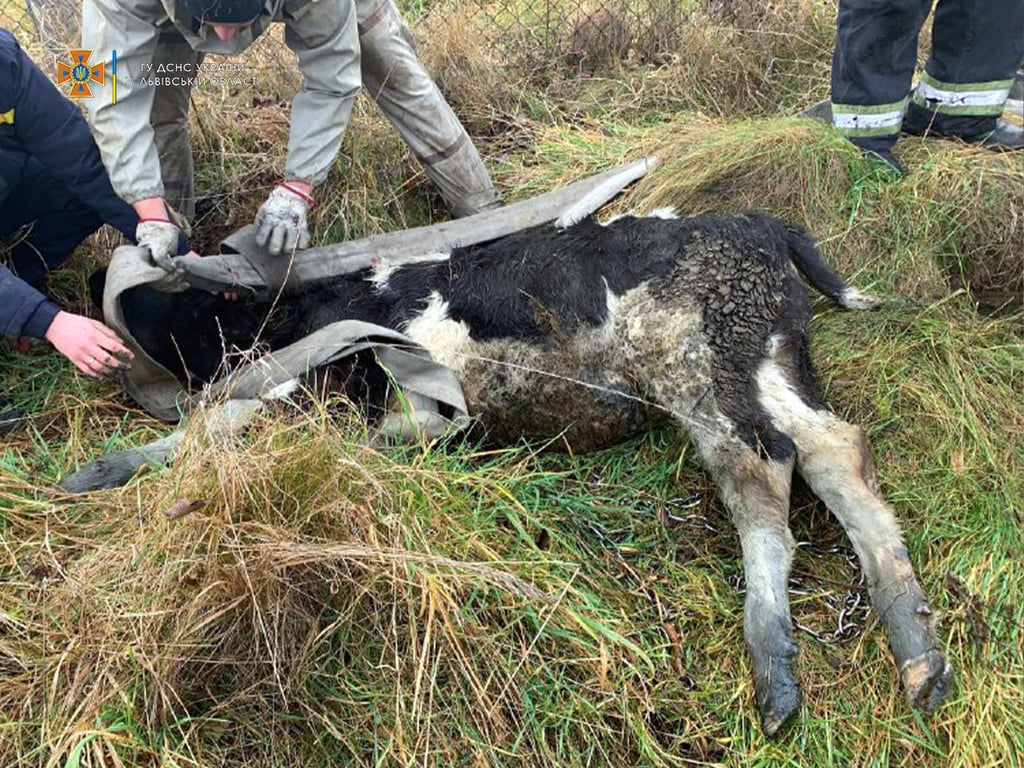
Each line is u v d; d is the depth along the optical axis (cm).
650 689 130
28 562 135
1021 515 147
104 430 166
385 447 151
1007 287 196
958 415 161
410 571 124
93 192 171
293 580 124
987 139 217
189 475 129
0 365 175
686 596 142
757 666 129
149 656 117
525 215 194
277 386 156
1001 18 202
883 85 199
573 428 163
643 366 154
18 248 184
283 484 128
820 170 200
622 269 156
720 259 154
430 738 119
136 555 125
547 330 158
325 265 178
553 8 284
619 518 155
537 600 130
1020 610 135
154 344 168
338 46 167
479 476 147
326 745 120
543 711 124
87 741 109
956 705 127
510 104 255
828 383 170
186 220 193
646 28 280
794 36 263
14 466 151
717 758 126
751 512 141
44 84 165
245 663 122
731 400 148
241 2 143
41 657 122
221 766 117
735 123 231
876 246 194
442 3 287
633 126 245
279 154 222
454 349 161
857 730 127
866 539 137
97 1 150
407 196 223
